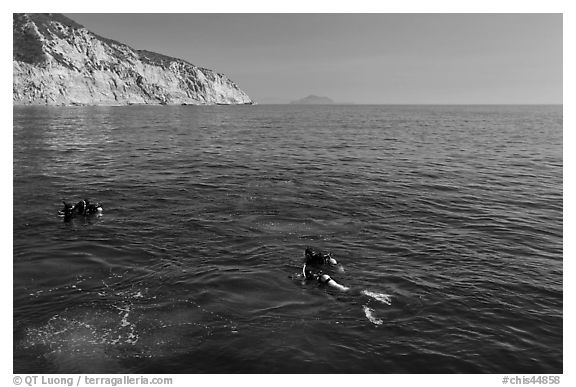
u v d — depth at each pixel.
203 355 9.75
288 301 12.16
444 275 13.99
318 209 21.73
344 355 9.73
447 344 10.20
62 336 10.48
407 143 52.41
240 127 76.62
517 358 9.76
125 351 9.92
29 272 14.03
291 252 15.99
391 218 20.42
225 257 15.48
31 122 64.38
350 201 23.44
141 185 26.69
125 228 18.58
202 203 22.69
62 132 53.69
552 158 40.56
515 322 11.19
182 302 12.14
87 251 15.91
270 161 37.00
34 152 37.91
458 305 11.99
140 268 14.50
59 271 14.16
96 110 105.50
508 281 13.61
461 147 48.53
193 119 92.94
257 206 22.20
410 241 17.28
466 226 19.36
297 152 43.12
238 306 11.90
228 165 34.59
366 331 10.66
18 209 21.06
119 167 32.53
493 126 84.88
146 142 48.38
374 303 12.05
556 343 10.31
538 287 13.20
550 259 15.48
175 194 24.56
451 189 26.84
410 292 12.75
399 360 9.59
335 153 42.62
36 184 26.27
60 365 9.41
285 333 10.55
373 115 144.75
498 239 17.62
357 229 18.73
